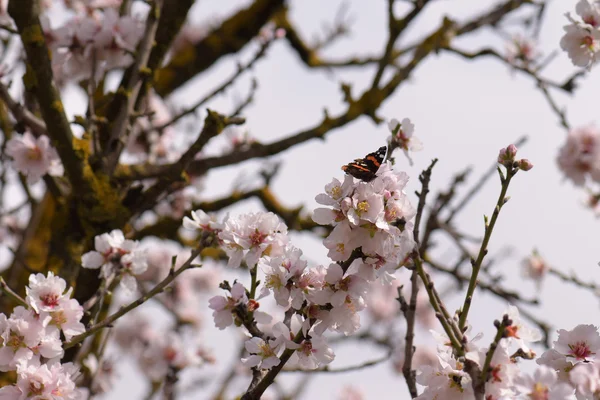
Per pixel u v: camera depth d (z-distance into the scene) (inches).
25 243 371.6
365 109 345.1
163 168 296.2
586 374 145.6
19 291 344.5
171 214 399.2
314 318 160.2
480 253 157.6
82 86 371.6
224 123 268.7
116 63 291.3
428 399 152.6
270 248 164.2
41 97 269.1
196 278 506.0
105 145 299.3
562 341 169.0
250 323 163.6
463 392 151.1
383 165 155.5
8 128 369.4
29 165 277.3
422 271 155.7
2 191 376.2
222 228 185.0
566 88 372.2
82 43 284.2
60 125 273.1
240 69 310.5
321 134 337.7
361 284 156.1
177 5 298.7
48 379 169.3
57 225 294.7
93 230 285.3
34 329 173.3
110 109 301.0
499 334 137.9
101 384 370.6
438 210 256.2
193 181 395.5
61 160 280.5
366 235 151.6
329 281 154.6
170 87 462.3
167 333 390.6
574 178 370.9
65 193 307.7
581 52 248.4
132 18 293.4
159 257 459.8
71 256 289.0
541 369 137.5
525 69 378.0
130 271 215.6
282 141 335.3
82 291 264.2
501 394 141.9
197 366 382.6
